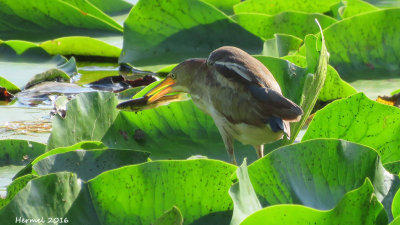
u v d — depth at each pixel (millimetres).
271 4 17906
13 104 12031
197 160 6734
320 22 15391
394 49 14094
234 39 14516
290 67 10438
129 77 14062
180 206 6766
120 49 15172
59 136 8938
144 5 14195
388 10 13914
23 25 16672
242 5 17984
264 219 6113
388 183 7234
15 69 14062
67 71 14094
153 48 14469
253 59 9141
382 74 13875
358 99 8789
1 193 7926
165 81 9898
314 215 6109
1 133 10273
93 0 19016
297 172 7270
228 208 6789
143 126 9984
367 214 6219
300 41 13961
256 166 7215
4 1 16406
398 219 6098
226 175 6762
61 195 6500
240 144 10070
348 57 13969
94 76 14055
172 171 6750
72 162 7887
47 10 16469
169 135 10094
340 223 6188
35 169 7688
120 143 9734
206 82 9375
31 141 9125
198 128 10172
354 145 7371
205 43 14531
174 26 14398
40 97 12492
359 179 7262
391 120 8797
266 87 8734
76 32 16766
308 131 9078
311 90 9109
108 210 6664
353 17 13828
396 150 8875
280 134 8766
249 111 8711
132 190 6719
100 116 9523
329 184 7277
